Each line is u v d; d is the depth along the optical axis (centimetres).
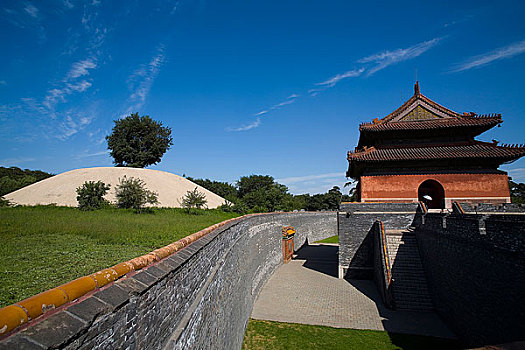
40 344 236
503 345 411
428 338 1412
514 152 2433
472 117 2703
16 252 791
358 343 1407
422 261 1959
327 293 2125
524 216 995
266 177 8644
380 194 2655
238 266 1409
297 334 1520
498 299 1023
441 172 2609
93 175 3541
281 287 2314
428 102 2902
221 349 962
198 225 1748
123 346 362
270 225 2689
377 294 2056
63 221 1414
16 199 2789
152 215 2273
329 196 7969
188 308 630
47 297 278
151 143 5016
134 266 441
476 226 1176
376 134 2788
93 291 341
